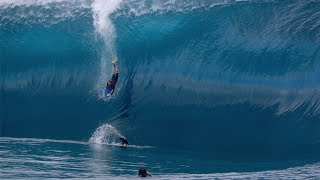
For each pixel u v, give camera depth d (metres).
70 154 65.56
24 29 90.81
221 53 78.81
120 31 85.62
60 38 88.00
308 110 69.88
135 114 78.38
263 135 71.38
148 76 80.50
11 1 93.50
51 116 82.38
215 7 83.75
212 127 74.62
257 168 59.66
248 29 79.62
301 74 72.25
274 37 77.06
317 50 73.31
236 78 75.81
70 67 84.88
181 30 83.44
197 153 69.31
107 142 76.38
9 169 54.44
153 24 85.19
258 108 72.88
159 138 75.62
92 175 53.22
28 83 85.81
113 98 79.94
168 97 78.31
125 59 83.06
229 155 67.81
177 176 54.44
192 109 76.56
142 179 52.31
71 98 82.56
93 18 88.25
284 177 54.44
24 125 82.94
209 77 77.44
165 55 81.50
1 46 89.50
